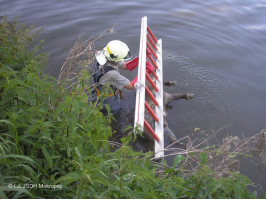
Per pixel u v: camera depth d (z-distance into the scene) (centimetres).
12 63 323
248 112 464
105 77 397
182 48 637
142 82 401
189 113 465
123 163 187
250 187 333
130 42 637
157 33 680
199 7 783
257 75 551
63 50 584
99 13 726
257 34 671
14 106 223
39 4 752
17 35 371
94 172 171
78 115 235
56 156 196
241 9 781
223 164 267
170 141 402
